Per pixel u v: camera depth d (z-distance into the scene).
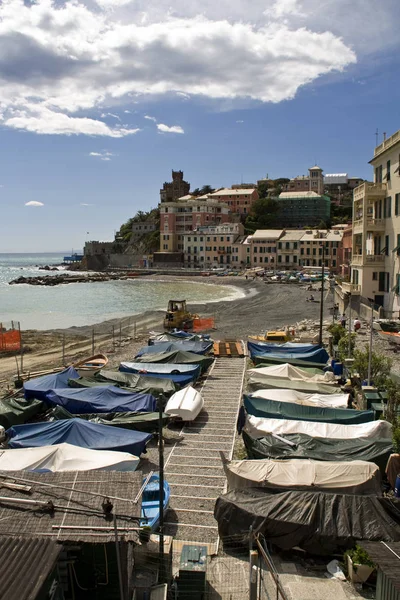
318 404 27.56
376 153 58.47
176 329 60.69
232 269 171.62
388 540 14.09
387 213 55.38
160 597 12.34
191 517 17.56
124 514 12.98
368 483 16.97
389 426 22.33
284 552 14.88
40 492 13.77
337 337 42.59
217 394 33.75
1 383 37.81
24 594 9.17
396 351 40.66
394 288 52.81
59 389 29.41
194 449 24.08
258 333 61.59
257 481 17.19
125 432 22.72
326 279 130.62
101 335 61.25
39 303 101.62
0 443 23.34
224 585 13.58
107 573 12.29
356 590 13.17
